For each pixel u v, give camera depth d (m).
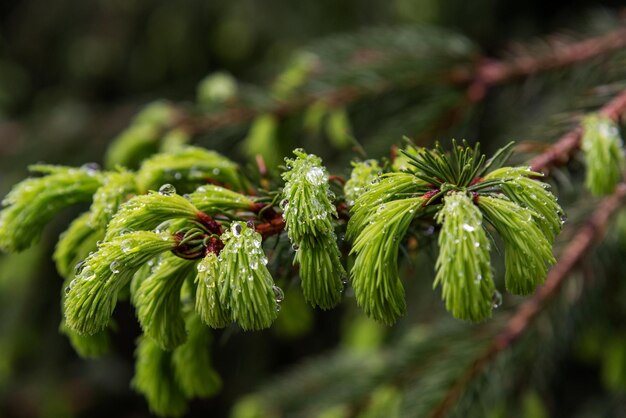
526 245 0.30
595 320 0.61
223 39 1.01
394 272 0.30
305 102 0.57
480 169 0.33
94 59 1.09
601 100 0.43
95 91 1.12
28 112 1.15
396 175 0.31
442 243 0.29
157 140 0.58
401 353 0.51
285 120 0.58
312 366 0.65
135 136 0.58
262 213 0.33
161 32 1.05
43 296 0.93
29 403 1.03
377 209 0.31
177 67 1.06
